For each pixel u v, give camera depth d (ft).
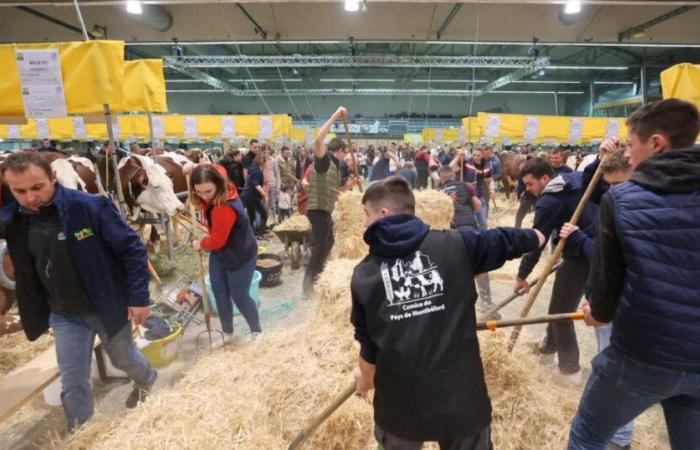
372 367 4.97
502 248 4.84
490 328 6.50
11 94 10.92
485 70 73.31
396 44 59.93
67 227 6.84
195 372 8.75
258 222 29.60
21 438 8.54
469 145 35.73
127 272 7.55
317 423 6.34
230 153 29.71
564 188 8.81
